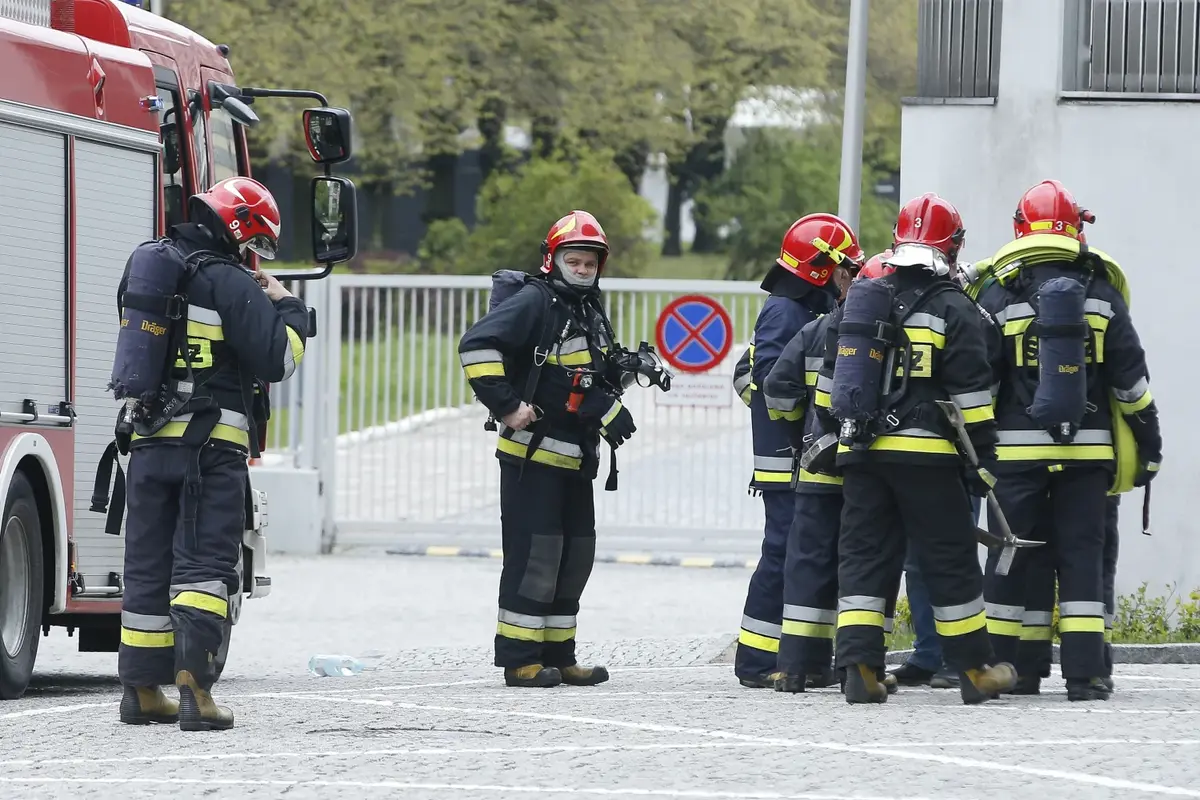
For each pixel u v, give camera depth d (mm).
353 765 19531
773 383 26109
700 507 50562
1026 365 25234
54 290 26906
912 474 23766
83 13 29156
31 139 26469
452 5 105938
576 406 27125
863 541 24266
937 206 24219
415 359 52250
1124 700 25078
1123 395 25078
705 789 17984
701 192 126312
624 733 21641
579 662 32688
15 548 26281
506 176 112875
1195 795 17766
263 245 22766
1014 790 17922
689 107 114312
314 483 52094
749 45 111812
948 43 36344
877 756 19750
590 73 109938
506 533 27547
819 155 123625
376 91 106812
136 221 28797
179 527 22188
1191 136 34188
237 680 30469
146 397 21828
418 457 52312
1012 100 35031
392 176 114000
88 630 31906
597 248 27281
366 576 47719
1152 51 34875
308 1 103438
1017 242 25500
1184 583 34031
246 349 22031
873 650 24234
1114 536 26312
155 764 19875
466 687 27688
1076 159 34656
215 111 32500
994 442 23859
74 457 27438
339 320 52250
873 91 116812
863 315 23688
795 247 27016
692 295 50156
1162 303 34344
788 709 23766
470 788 18062
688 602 43094
